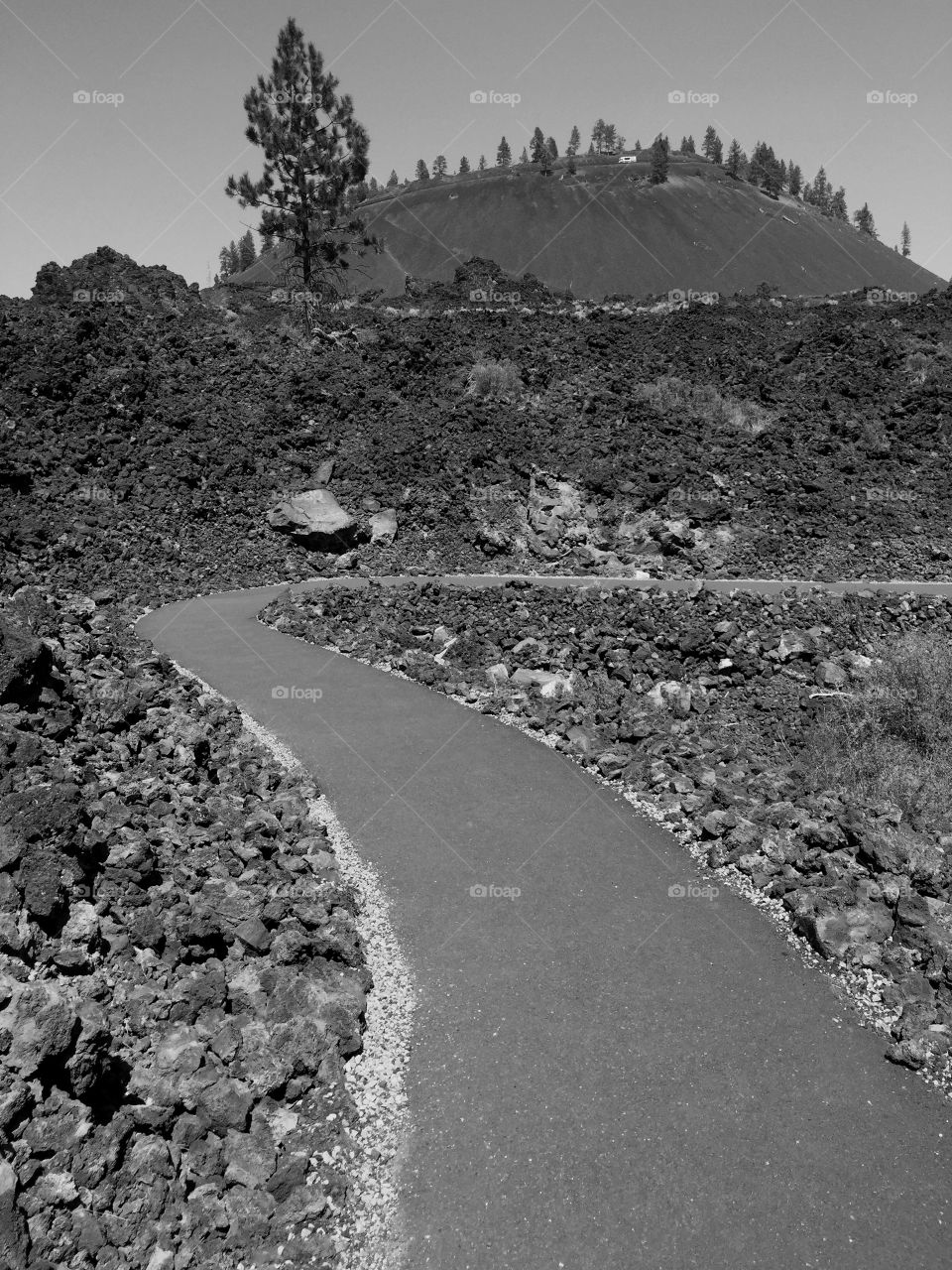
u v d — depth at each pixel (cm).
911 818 819
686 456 3077
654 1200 406
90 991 456
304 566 2536
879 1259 376
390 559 2645
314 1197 400
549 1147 436
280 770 912
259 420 3095
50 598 1609
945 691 1130
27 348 3023
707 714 1209
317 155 3859
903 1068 499
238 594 2222
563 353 3866
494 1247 381
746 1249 381
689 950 612
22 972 427
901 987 563
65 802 547
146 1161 381
